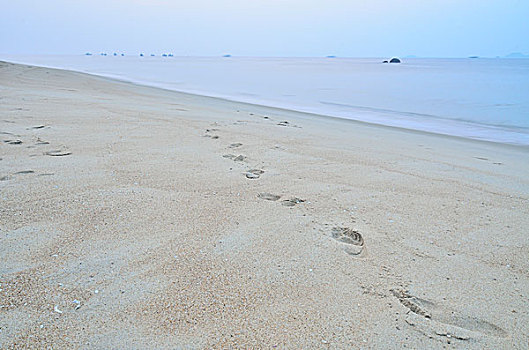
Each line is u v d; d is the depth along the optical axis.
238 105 11.83
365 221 3.01
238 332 1.72
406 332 1.79
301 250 2.50
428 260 2.48
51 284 1.97
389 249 2.59
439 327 1.84
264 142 5.50
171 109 8.37
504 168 5.23
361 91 20.00
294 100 15.39
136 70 36.59
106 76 24.22
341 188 3.75
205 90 18.16
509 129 9.90
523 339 1.78
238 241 2.56
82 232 2.54
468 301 2.06
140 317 1.77
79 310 1.79
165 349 1.59
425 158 5.46
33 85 11.07
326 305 1.95
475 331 1.83
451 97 17.33
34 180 3.38
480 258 2.53
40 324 1.68
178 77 28.06
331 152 5.27
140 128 5.80
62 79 14.55
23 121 5.64
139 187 3.39
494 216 3.27
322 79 30.09
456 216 3.22
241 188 3.56
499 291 2.17
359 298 2.03
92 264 2.18
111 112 7.03
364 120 10.73
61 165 3.82
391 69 56.12
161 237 2.55
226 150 4.88
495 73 44.22
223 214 2.97
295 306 1.93
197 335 1.68
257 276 2.17
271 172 4.10
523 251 2.65
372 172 4.39
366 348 1.67
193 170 3.96
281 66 64.12
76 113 6.61
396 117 11.55
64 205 2.92
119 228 2.63
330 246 2.58
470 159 5.78
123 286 1.99
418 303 2.02
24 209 2.80
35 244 2.35
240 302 1.93
